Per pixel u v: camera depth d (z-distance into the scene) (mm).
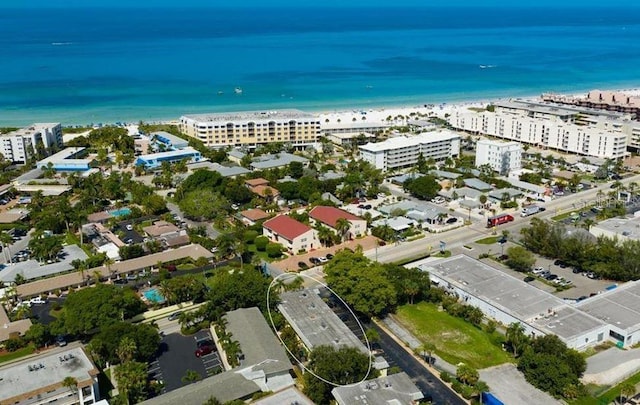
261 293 172750
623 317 168500
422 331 170375
